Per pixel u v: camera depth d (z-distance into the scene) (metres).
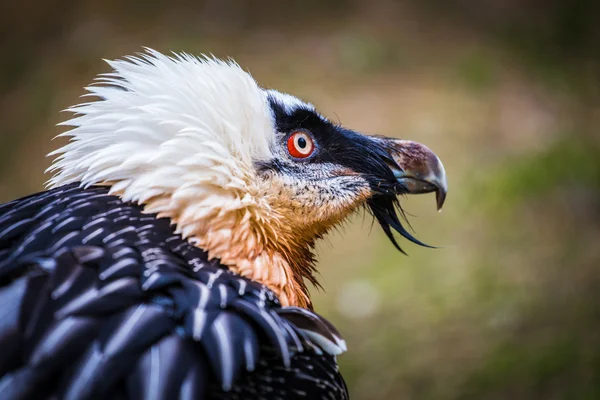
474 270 13.89
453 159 17.05
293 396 4.21
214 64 5.32
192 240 4.61
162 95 4.88
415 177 6.17
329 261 14.61
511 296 13.13
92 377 3.64
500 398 11.09
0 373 3.64
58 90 19.97
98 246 4.25
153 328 3.86
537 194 15.97
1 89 20.56
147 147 4.74
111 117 4.87
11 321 3.79
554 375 11.29
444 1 23.88
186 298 4.05
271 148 5.36
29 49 21.88
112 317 3.88
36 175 17.55
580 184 16.17
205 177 4.72
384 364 11.93
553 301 12.93
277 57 20.80
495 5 24.06
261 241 4.99
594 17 23.73
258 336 4.19
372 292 13.62
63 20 22.83
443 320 12.73
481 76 20.47
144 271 4.13
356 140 5.90
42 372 3.63
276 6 23.09
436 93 19.59
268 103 5.48
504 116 18.91
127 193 4.66
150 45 21.27
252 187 5.07
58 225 4.39
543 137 18.11
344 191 5.70
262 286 4.62
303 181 5.52
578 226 15.15
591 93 20.33
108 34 21.97
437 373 11.66
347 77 20.02
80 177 4.92
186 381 3.77
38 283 3.96
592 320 12.35
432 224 15.32
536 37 22.92
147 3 23.23
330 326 4.56
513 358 11.69
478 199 15.84
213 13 22.75
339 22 22.52
